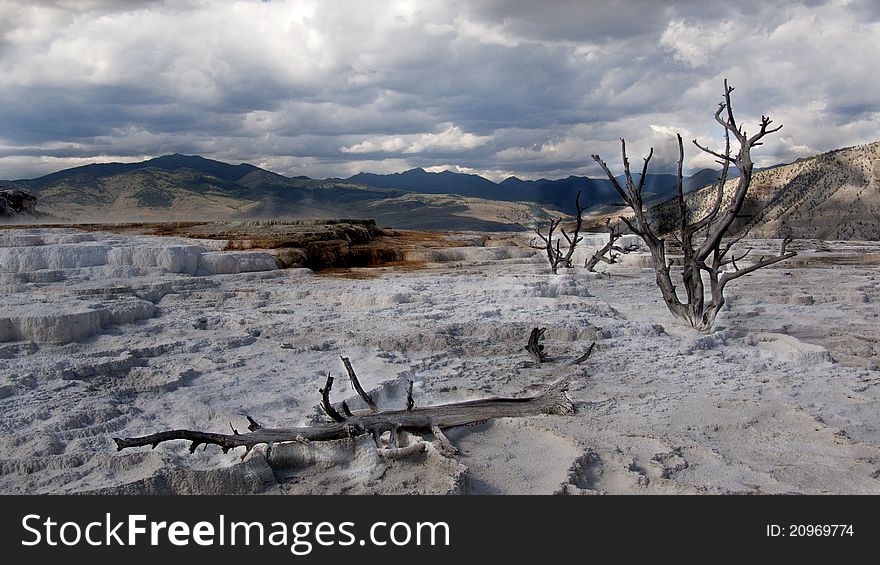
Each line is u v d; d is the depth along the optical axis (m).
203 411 6.68
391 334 10.02
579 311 12.41
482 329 10.66
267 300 14.16
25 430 6.04
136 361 8.48
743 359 9.43
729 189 76.31
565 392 7.32
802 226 72.56
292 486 5.14
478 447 5.96
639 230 11.53
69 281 15.35
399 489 5.08
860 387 7.83
